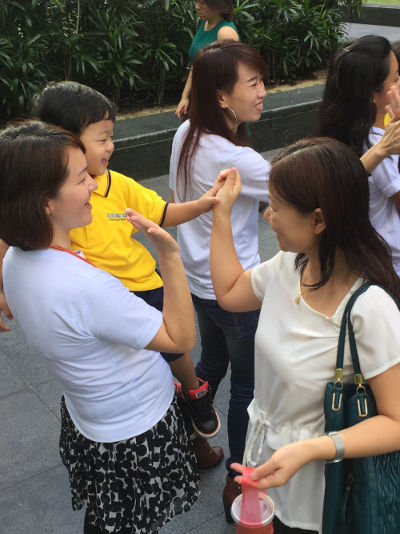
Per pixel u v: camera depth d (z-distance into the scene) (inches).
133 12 252.5
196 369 102.1
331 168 49.6
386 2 478.6
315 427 56.3
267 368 58.4
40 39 236.8
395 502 53.7
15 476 100.3
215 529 91.4
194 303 91.5
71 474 72.9
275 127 252.1
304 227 52.0
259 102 82.9
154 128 225.8
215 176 82.8
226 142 81.9
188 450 71.5
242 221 84.7
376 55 83.8
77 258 56.9
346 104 87.6
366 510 52.4
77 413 65.1
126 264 74.1
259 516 52.9
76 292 55.4
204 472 100.2
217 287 67.5
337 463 52.1
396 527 54.4
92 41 249.3
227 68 79.3
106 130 68.7
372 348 50.8
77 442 68.8
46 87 68.7
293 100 260.4
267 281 61.3
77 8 249.0
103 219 71.8
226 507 90.7
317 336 54.0
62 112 65.8
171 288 59.6
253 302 64.9
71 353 58.2
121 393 62.2
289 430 58.1
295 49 304.5
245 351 87.4
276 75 309.4
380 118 90.4
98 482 66.4
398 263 91.0
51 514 93.7
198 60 81.1
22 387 120.4
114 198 73.2
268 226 183.3
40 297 55.7
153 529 68.7
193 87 83.0
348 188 49.9
